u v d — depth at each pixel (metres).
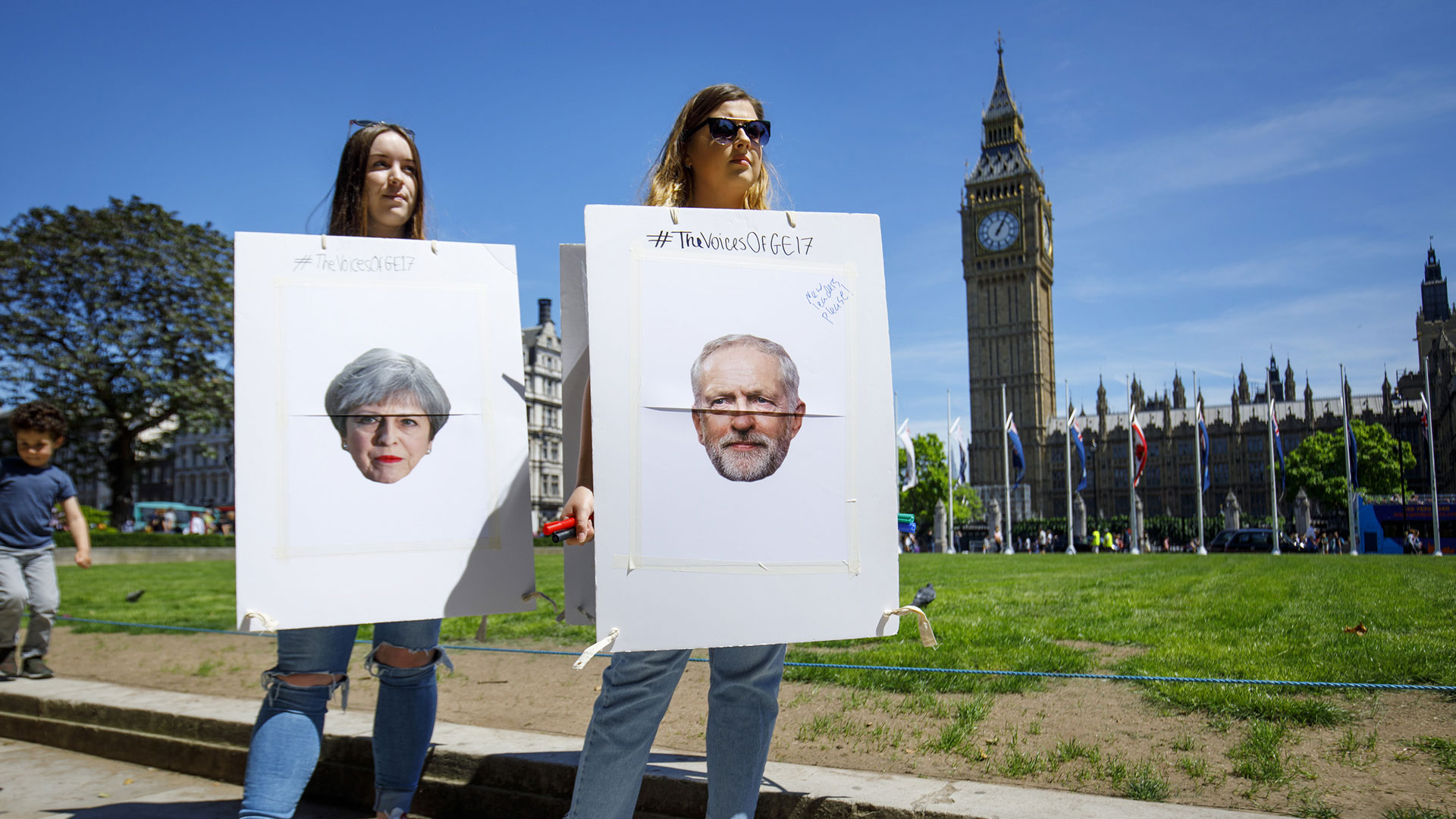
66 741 4.33
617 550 2.00
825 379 2.23
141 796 3.45
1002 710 4.00
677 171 2.47
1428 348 119.19
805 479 2.18
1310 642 5.62
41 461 5.66
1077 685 4.46
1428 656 4.85
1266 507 110.94
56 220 40.56
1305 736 3.49
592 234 2.09
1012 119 121.88
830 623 2.16
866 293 2.30
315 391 2.46
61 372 39.84
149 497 110.69
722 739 2.24
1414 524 48.62
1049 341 124.56
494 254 2.71
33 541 5.54
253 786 2.33
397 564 2.45
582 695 4.68
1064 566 21.50
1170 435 115.75
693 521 2.07
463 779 3.25
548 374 83.56
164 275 41.38
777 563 2.13
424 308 2.60
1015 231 118.50
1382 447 81.19
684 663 2.21
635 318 2.09
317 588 2.38
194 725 3.84
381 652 2.74
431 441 2.53
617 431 2.03
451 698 4.64
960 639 5.99
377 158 2.79
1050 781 2.97
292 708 2.42
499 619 8.62
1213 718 3.78
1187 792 2.84
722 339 2.15
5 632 5.38
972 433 117.31
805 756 3.34
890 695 4.35
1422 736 3.44
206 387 42.09
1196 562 24.39
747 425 2.14
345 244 2.55
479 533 2.53
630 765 2.16
